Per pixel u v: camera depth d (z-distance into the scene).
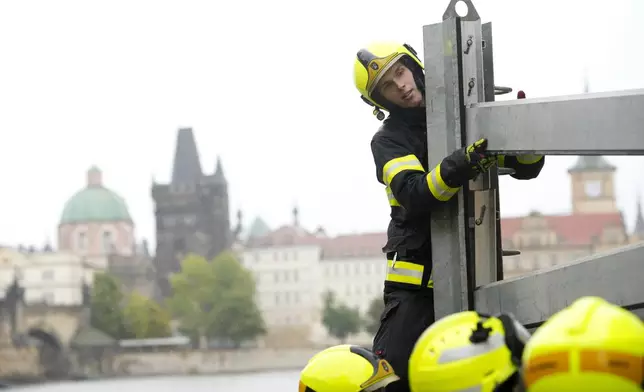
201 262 197.12
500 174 4.70
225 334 193.75
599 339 2.37
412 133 4.59
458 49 4.27
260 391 109.56
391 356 4.57
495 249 4.40
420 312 4.57
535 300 3.89
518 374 2.86
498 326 2.95
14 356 177.50
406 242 4.59
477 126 4.17
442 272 4.34
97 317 189.00
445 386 2.97
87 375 182.50
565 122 3.70
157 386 139.38
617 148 3.51
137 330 189.38
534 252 179.62
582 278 3.67
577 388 2.37
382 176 4.59
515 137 3.95
